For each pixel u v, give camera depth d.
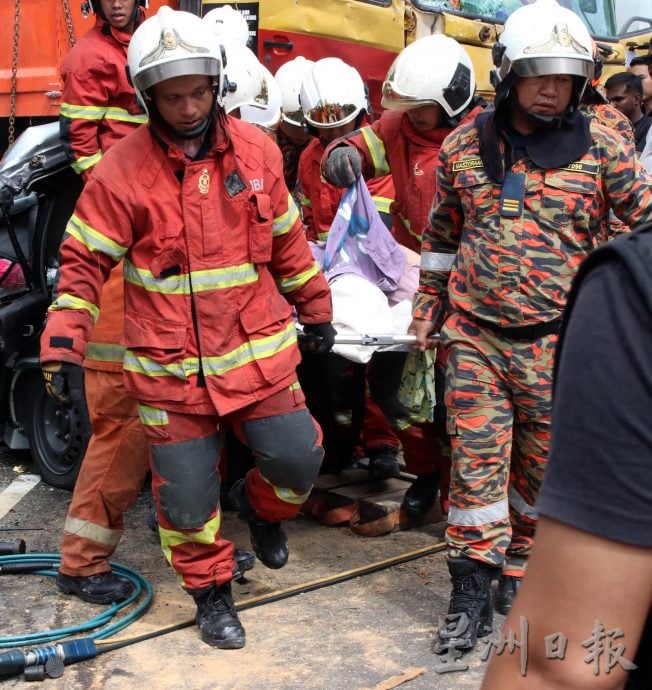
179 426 3.02
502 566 3.29
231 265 2.98
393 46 6.27
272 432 3.09
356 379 4.60
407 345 3.57
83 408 4.35
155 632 3.27
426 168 4.15
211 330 2.98
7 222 4.67
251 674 3.01
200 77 2.82
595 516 0.93
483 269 3.12
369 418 4.84
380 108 6.30
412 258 4.17
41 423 4.91
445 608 3.50
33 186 4.77
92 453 3.47
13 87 5.73
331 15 5.98
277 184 3.09
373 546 4.13
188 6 5.82
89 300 2.94
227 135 2.94
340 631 3.31
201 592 3.18
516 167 3.08
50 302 4.82
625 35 8.79
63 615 3.42
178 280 2.96
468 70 4.05
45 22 6.05
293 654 3.14
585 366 0.96
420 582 3.72
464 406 3.19
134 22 4.23
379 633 3.30
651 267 0.96
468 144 3.16
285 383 3.09
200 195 2.93
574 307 1.01
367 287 3.85
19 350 4.75
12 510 4.54
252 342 3.03
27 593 3.59
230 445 4.34
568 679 0.95
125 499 3.48
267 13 5.91
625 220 3.12
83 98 4.14
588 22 7.81
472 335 3.20
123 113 4.23
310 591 3.64
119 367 3.37
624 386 0.93
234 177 2.97
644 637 1.03
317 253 4.26
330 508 4.40
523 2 7.16
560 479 0.96
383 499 4.55
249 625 3.35
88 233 2.91
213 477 3.10
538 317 3.10
